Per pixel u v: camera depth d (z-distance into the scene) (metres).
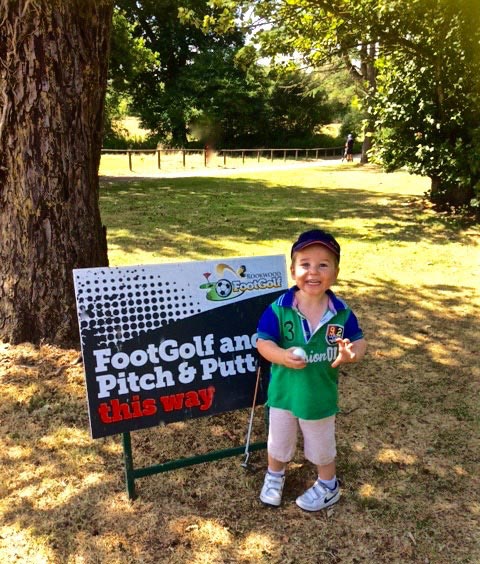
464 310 5.48
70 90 3.82
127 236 8.61
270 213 11.16
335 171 23.72
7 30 3.63
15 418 3.39
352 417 3.54
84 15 3.74
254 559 2.37
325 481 2.69
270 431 2.64
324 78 32.25
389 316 5.30
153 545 2.43
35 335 4.11
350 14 9.64
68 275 4.05
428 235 8.90
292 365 2.36
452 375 4.13
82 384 3.75
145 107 41.47
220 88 40.44
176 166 25.62
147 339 2.65
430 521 2.62
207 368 2.78
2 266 4.04
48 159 3.85
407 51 10.12
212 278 2.80
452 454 3.16
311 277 2.38
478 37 9.19
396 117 10.52
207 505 2.69
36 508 2.64
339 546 2.45
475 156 9.20
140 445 3.18
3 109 3.77
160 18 40.12
